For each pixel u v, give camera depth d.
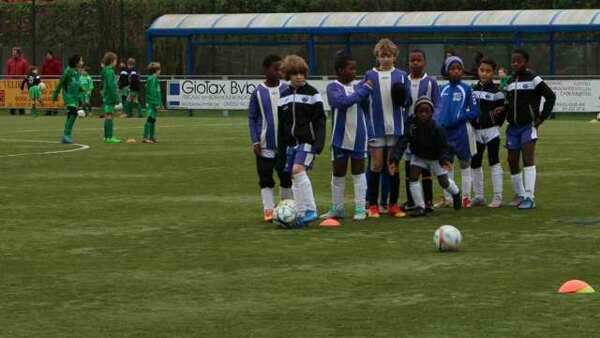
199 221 23.78
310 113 22.84
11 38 90.75
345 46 77.75
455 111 25.27
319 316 14.64
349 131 23.36
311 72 76.69
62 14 89.31
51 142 48.12
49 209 25.91
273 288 16.50
